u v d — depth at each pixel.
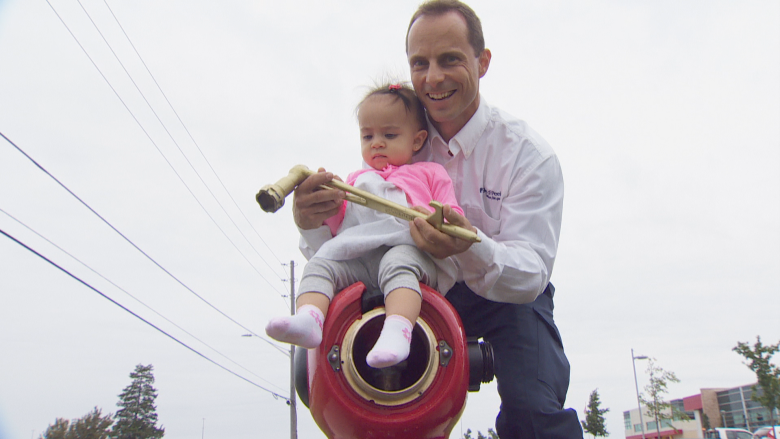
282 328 1.29
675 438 40.22
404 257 1.54
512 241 1.86
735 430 18.02
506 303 1.99
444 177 1.90
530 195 1.95
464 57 1.90
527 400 1.88
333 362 1.40
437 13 1.90
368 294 1.51
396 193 1.77
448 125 2.09
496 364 1.98
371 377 1.47
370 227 1.67
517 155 2.02
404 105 1.97
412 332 1.46
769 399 16.59
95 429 24.95
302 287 1.54
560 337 2.12
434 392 1.39
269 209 1.44
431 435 1.40
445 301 1.49
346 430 1.39
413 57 1.92
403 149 1.96
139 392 32.72
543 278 1.80
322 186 1.60
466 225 1.55
